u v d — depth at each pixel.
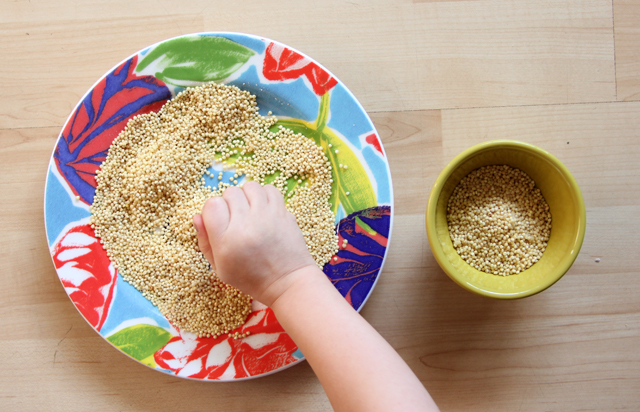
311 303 0.67
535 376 0.93
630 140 0.94
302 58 0.86
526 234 0.85
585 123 0.94
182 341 0.88
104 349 0.94
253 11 0.94
